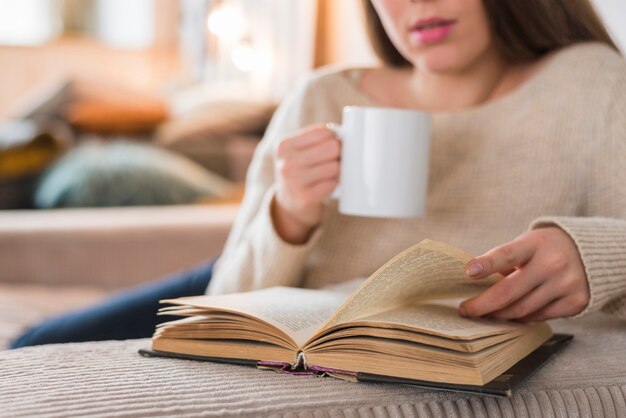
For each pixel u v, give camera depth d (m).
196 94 3.91
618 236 0.78
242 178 3.14
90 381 0.61
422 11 1.05
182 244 1.74
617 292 0.79
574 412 0.61
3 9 5.71
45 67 5.79
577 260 0.72
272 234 1.05
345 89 1.23
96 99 3.89
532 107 1.07
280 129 1.25
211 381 0.61
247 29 4.36
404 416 0.57
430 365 0.58
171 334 0.71
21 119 3.75
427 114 0.96
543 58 1.13
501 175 1.07
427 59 1.07
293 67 3.66
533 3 1.08
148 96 4.04
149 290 1.26
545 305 0.74
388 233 1.11
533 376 0.65
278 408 0.55
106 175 2.41
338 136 1.00
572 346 0.77
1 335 1.25
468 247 1.07
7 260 1.70
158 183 2.43
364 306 0.65
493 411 0.59
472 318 0.71
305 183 1.00
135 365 0.67
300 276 1.11
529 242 0.71
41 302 1.54
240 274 1.09
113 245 1.72
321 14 3.34
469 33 1.06
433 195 1.10
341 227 1.15
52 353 0.72
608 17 1.42
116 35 5.93
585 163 1.02
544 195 1.04
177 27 5.97
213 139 3.22
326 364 0.62
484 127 1.09
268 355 0.65
